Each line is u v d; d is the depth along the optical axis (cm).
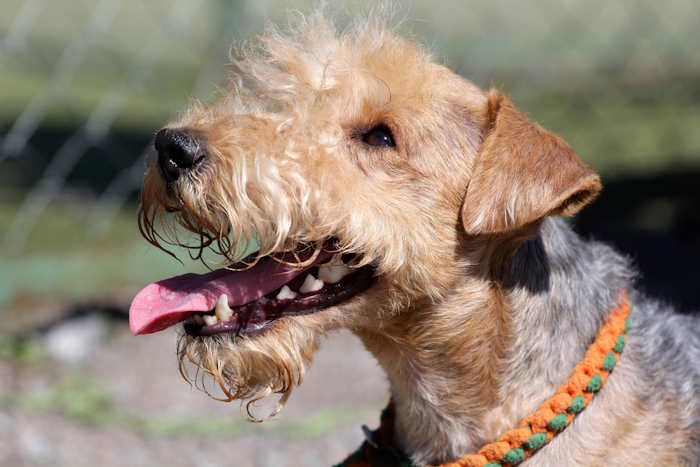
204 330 428
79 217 1202
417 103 448
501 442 443
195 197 412
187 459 655
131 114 1603
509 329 450
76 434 672
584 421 441
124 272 985
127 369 820
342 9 534
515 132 434
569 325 455
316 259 442
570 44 1952
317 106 449
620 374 452
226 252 434
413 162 443
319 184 425
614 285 482
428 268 438
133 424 704
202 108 471
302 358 441
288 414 759
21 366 792
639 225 1273
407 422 479
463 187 446
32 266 942
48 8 1922
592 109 1780
